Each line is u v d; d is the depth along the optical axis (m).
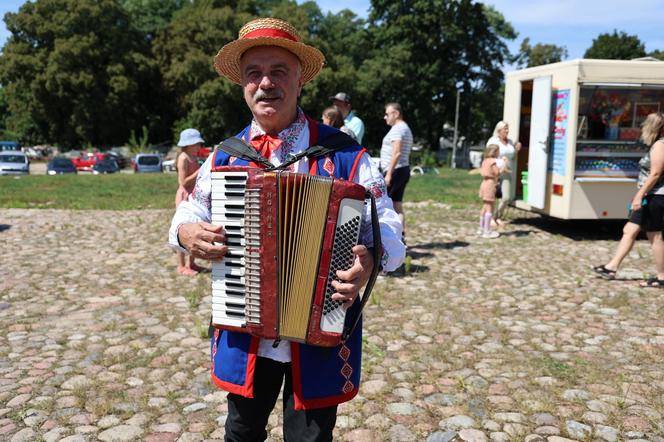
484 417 3.61
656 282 6.55
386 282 6.71
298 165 2.30
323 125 2.49
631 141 9.48
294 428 2.31
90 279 6.91
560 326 5.25
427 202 14.17
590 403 3.77
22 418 3.54
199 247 2.16
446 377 4.18
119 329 5.14
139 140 57.56
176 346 4.75
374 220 2.23
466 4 50.75
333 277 2.09
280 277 2.09
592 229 10.44
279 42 2.24
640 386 4.02
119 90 52.94
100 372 4.23
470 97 54.09
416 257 8.09
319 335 2.11
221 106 50.75
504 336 4.96
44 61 53.06
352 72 49.91
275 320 2.11
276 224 2.06
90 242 9.23
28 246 8.88
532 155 10.20
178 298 6.12
